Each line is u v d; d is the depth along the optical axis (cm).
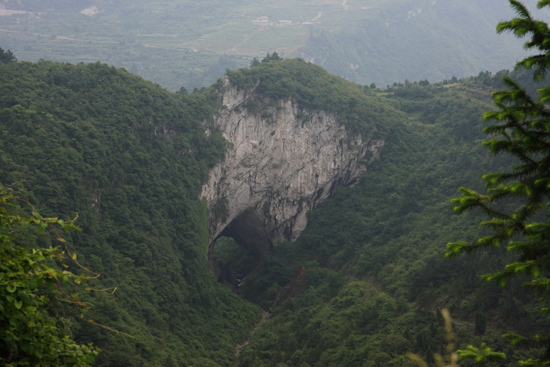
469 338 5381
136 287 6888
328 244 10106
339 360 6184
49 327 1196
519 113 1493
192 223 8469
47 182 6538
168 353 6250
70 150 7125
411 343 5775
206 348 7294
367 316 6881
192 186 8650
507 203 7012
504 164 8650
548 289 1438
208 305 8175
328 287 8812
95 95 8212
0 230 1189
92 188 7212
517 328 5328
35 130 7031
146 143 8425
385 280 7744
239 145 9819
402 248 8406
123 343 5669
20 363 1080
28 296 1123
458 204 1566
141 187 8094
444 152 10281
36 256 1198
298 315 8112
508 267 1456
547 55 1475
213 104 9556
